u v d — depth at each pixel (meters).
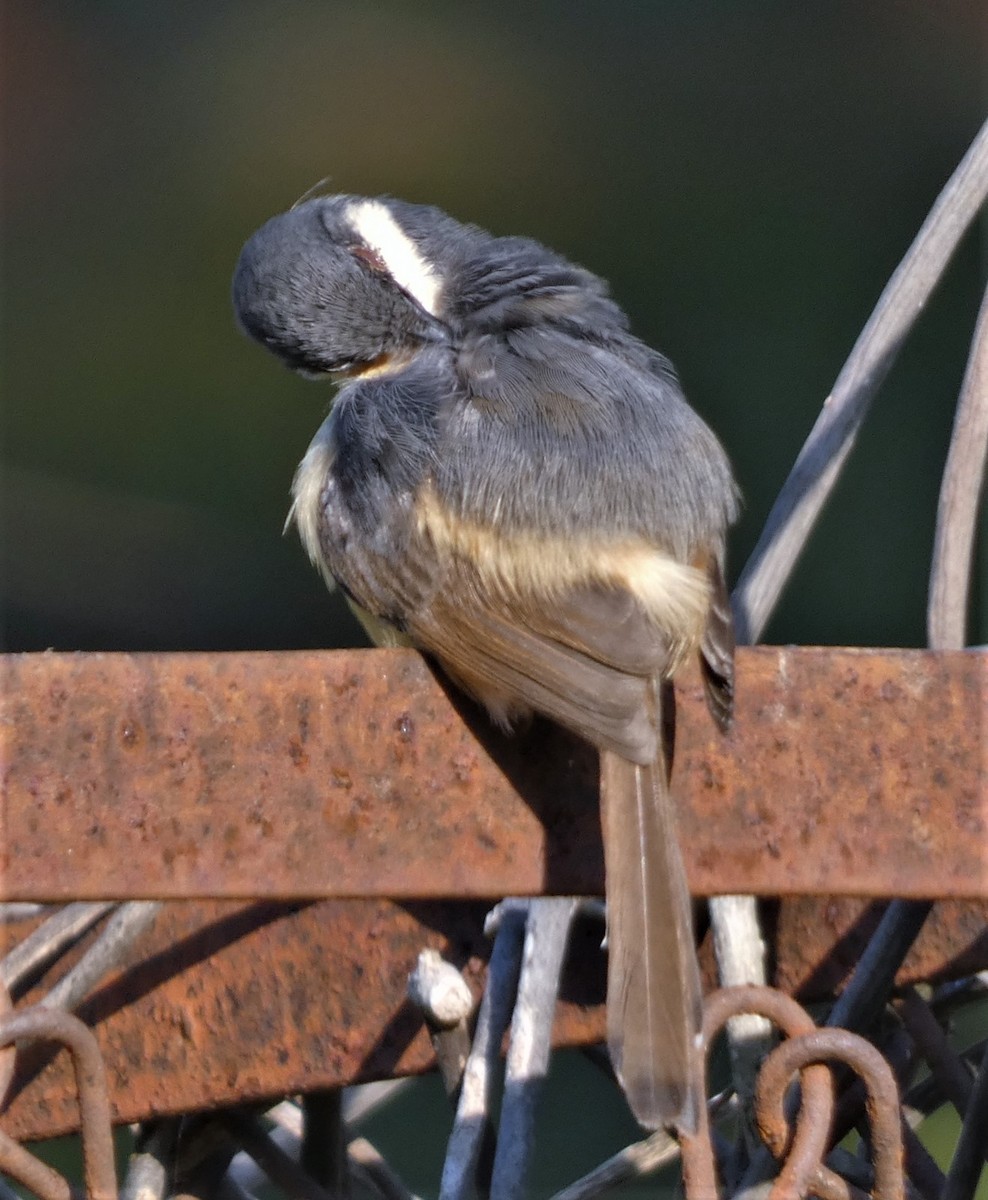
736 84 7.03
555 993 3.27
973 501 3.30
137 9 7.48
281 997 3.29
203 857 3.21
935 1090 3.29
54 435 6.63
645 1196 3.34
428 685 3.22
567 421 3.29
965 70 6.77
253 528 6.46
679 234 6.76
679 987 3.21
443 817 3.22
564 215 6.88
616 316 3.33
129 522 6.40
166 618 6.27
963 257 5.51
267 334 3.34
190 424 6.66
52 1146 3.73
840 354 6.29
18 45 7.37
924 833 3.22
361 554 3.29
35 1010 3.21
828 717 3.22
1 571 6.23
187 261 7.21
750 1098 3.26
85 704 3.21
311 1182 3.29
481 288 3.32
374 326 3.33
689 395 6.16
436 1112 3.81
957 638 3.30
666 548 3.27
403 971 3.29
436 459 3.29
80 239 7.18
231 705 3.21
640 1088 3.21
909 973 3.28
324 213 3.34
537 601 3.26
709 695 3.22
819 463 3.31
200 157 7.43
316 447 3.32
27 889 3.21
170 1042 3.29
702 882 3.22
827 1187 3.21
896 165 6.79
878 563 5.50
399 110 7.40
